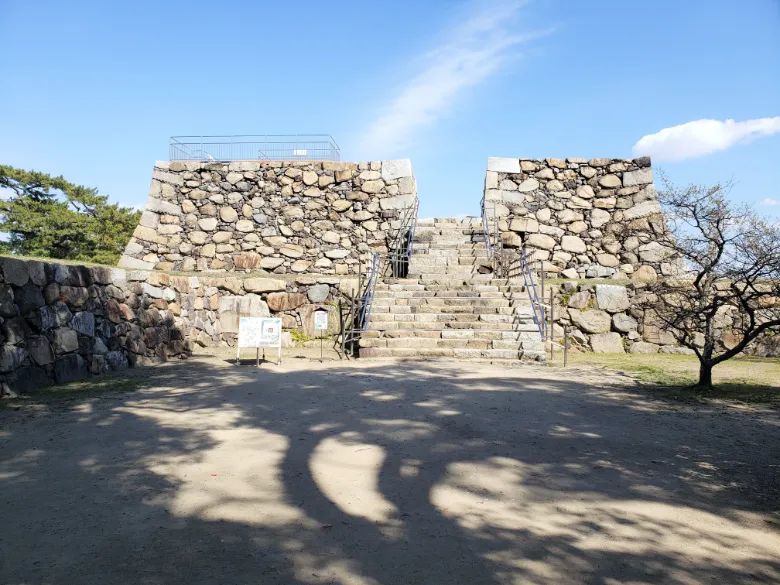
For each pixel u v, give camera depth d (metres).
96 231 28.84
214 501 3.61
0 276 6.68
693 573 2.76
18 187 27.61
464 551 2.98
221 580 2.64
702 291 7.67
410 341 10.59
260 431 5.31
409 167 15.33
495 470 4.27
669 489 3.88
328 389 7.35
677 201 7.45
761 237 6.96
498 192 15.30
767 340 11.37
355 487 3.90
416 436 5.18
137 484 3.88
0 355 6.65
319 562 2.84
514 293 12.21
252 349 11.88
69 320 7.93
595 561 2.88
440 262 14.01
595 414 6.02
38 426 5.38
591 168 15.33
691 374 8.78
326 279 12.84
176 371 8.87
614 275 14.68
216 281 12.77
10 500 3.58
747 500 3.68
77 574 2.68
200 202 15.40
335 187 15.38
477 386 7.59
